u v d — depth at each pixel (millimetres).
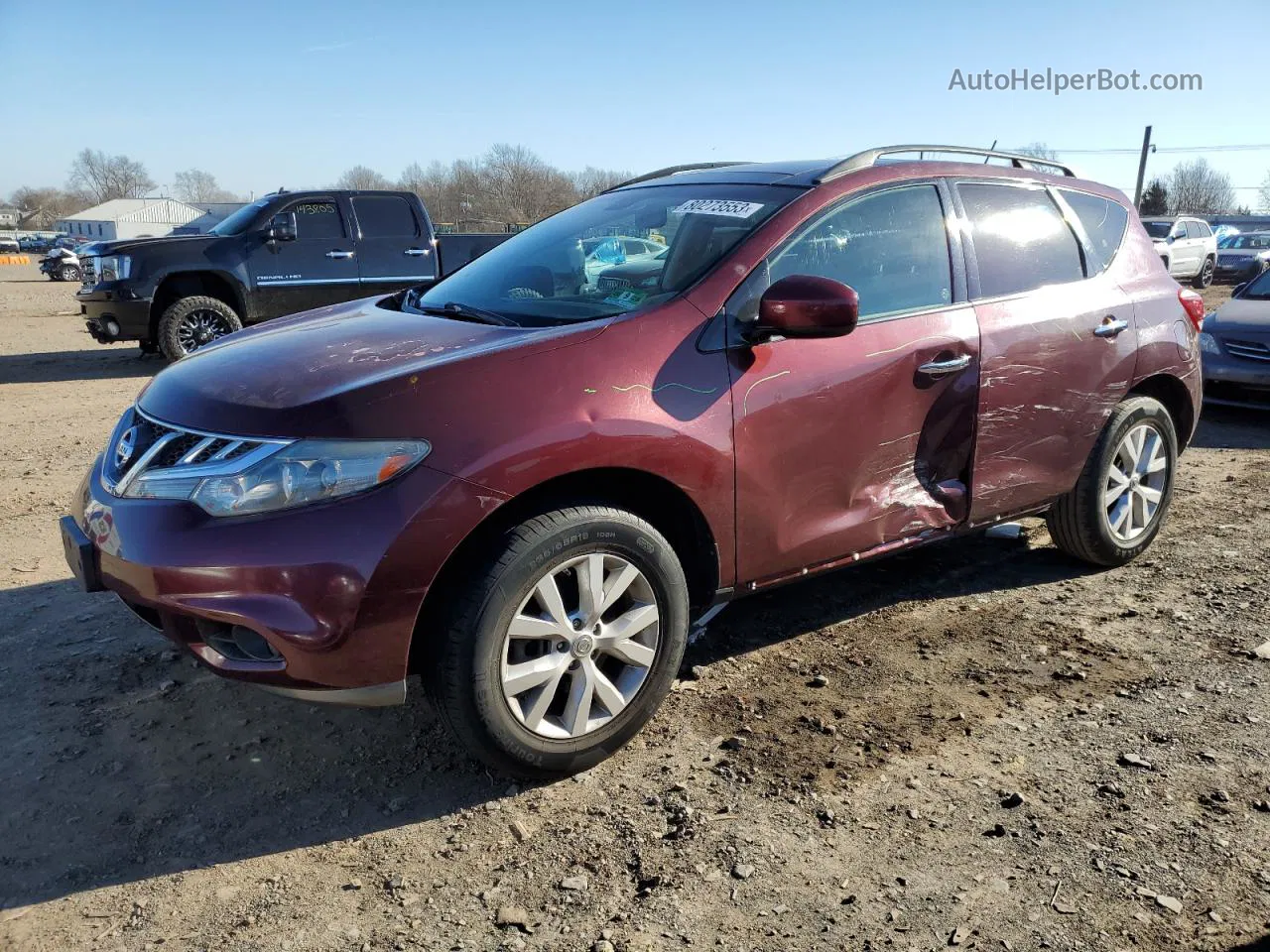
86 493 2820
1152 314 4246
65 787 2744
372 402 2463
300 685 2438
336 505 2387
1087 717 3115
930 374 3361
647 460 2719
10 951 2143
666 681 2904
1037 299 3781
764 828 2557
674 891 2332
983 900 2285
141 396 3037
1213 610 3943
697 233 3252
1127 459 4246
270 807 2672
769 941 2170
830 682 3352
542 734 2691
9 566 4387
